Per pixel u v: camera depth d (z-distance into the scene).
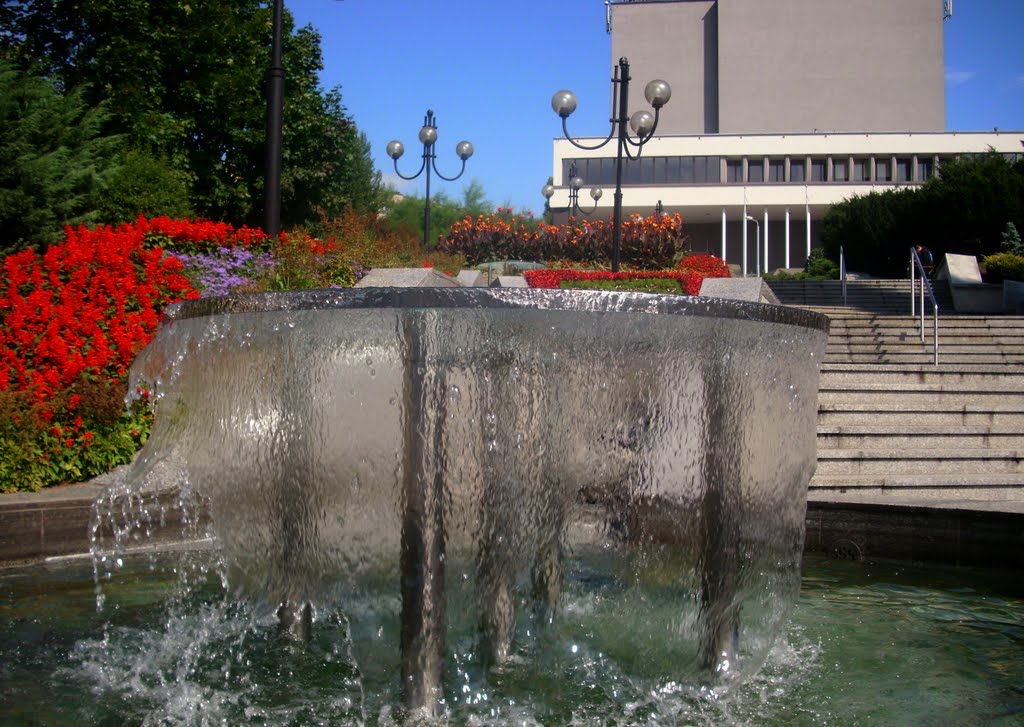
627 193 53.53
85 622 4.00
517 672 2.98
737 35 59.50
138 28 21.19
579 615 3.00
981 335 12.44
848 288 19.77
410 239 19.55
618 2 60.84
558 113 15.91
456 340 2.77
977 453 7.42
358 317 2.78
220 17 23.34
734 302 2.87
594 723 2.79
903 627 3.99
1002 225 28.44
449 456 2.80
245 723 2.87
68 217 13.89
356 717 2.87
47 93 14.55
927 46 58.66
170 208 15.11
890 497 6.23
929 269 21.00
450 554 2.84
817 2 58.97
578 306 2.68
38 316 7.00
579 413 2.88
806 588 4.70
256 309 2.89
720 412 2.99
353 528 2.94
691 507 2.99
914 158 53.09
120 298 7.59
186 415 3.40
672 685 3.02
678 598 3.02
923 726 2.89
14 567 5.05
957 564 5.09
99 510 5.21
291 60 25.56
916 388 8.61
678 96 60.53
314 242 11.77
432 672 2.80
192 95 22.73
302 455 3.02
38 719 2.92
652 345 2.86
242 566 3.30
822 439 7.73
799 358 3.28
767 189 52.62
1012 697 3.14
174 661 3.45
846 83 59.12
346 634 3.77
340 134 27.14
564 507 2.93
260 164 25.19
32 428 6.02
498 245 23.61
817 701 3.08
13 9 20.31
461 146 21.62
